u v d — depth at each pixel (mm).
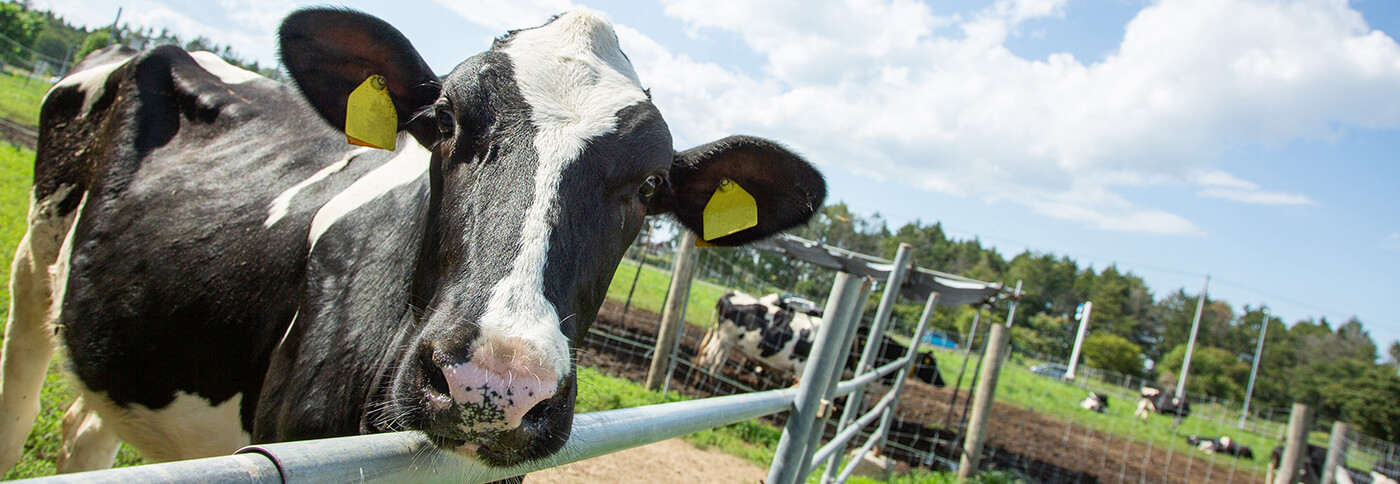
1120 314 87625
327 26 2305
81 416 3525
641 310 16641
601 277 1991
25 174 11250
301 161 3166
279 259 2682
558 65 2189
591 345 12312
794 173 2697
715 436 8828
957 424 15164
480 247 1734
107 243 3238
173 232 3049
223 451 2830
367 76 2480
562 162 1921
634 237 2221
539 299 1643
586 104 2090
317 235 2588
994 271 87375
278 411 2316
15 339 3678
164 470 754
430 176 2141
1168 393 31547
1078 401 28156
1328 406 53625
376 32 2316
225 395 2748
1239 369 62875
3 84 24797
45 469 3795
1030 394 26078
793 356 12859
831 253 10070
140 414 3039
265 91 3818
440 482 1286
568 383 1604
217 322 2756
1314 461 13680
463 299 1627
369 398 1947
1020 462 13211
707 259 14828
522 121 1993
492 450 1482
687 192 2705
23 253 3770
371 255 2361
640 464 6984
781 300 14148
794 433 3213
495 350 1464
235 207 2998
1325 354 78375
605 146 2025
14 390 3605
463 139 2002
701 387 12234
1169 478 15586
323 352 2260
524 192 1829
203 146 3447
